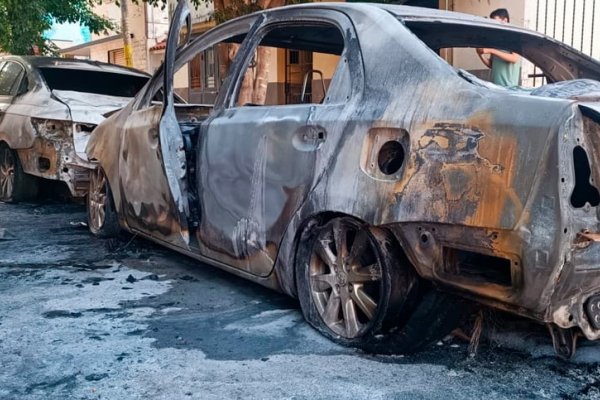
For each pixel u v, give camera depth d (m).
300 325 3.54
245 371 2.93
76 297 4.11
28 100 7.46
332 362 3.02
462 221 2.53
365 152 2.96
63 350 3.20
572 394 2.67
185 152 4.22
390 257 2.96
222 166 3.88
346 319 3.21
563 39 8.07
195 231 4.27
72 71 7.98
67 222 6.81
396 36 3.12
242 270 3.84
